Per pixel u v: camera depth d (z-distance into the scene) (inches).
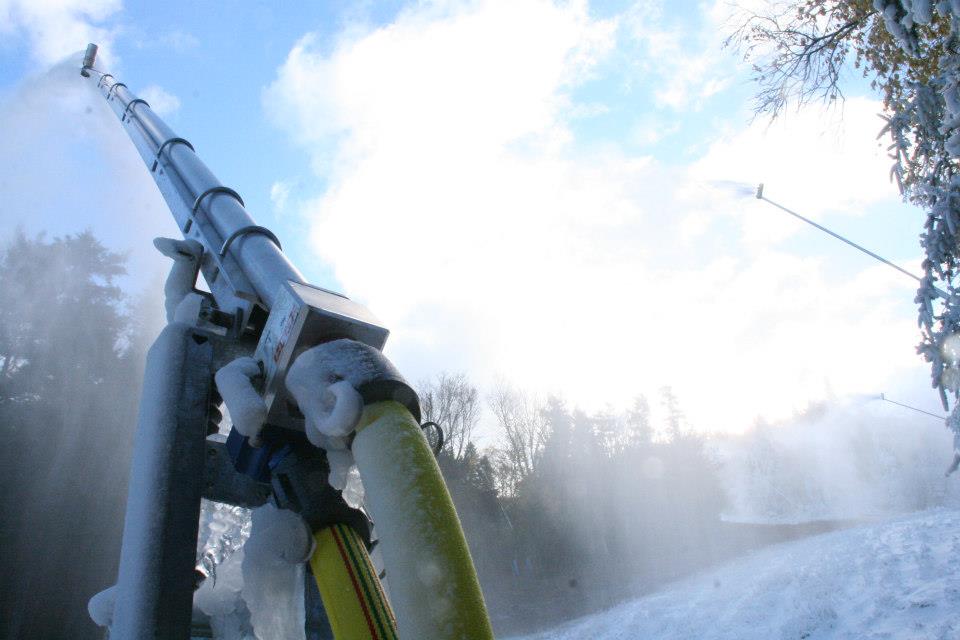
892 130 170.2
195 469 56.9
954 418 152.4
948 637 319.9
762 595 587.5
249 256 74.0
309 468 56.0
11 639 548.1
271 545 53.3
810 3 257.8
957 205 152.9
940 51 201.9
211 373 62.4
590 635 673.0
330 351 53.1
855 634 373.4
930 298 154.6
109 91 192.4
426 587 43.3
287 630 54.6
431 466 48.2
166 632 50.4
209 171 102.0
